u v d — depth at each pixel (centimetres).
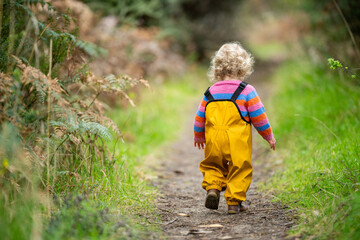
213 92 442
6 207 341
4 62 429
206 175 443
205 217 440
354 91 767
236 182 429
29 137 440
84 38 777
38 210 365
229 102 429
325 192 438
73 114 464
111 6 1312
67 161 489
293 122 803
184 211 465
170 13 1908
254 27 3919
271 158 715
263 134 440
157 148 870
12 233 303
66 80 511
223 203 502
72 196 396
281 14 3778
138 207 460
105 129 462
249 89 434
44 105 478
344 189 420
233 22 2481
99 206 404
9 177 386
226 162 450
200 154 857
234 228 396
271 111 1080
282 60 2522
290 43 1756
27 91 471
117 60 1005
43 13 522
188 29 2111
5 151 376
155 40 1480
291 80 1295
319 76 1001
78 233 326
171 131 1045
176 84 1662
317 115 739
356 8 895
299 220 395
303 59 1302
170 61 1625
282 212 435
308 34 1267
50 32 472
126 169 554
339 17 951
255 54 2916
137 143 831
